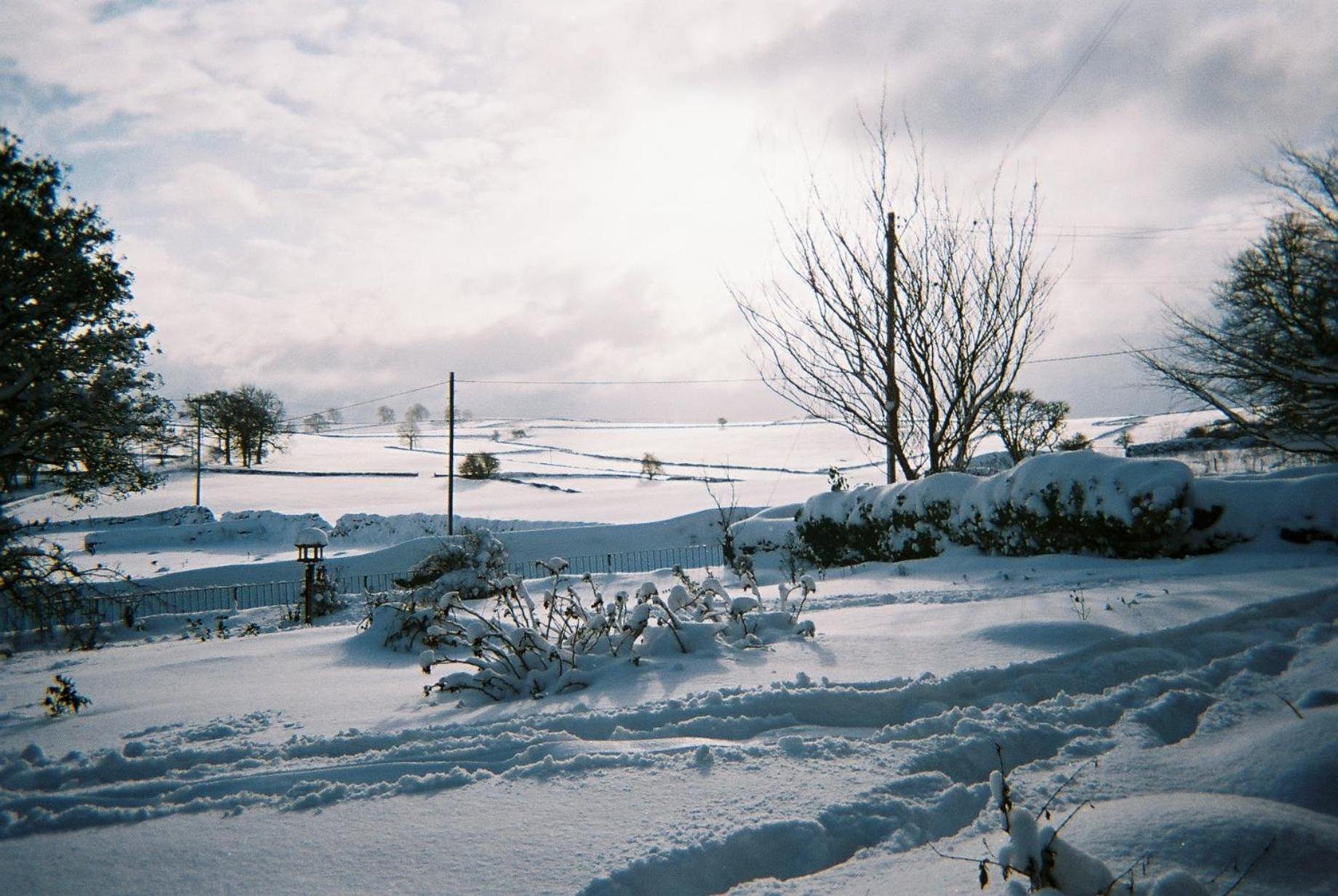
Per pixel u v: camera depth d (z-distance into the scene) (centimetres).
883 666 533
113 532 4000
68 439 1631
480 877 284
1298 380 1769
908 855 293
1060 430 2519
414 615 843
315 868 299
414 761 408
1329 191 1752
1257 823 278
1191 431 3856
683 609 699
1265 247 1828
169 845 326
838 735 421
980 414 1595
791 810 321
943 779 353
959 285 1449
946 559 1327
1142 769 353
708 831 305
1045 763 377
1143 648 551
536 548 2797
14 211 1488
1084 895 224
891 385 1496
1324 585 712
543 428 14950
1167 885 229
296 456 8956
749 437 11825
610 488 6022
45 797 379
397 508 5016
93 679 739
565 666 599
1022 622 611
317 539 1738
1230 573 895
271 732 489
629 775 369
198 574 2491
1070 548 1187
